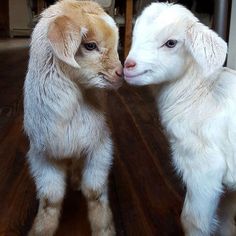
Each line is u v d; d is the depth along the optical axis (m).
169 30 1.07
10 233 1.36
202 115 1.12
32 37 1.21
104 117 1.33
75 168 1.50
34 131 1.25
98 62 1.15
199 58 1.05
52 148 1.24
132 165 1.86
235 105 1.11
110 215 1.37
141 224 1.43
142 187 1.68
